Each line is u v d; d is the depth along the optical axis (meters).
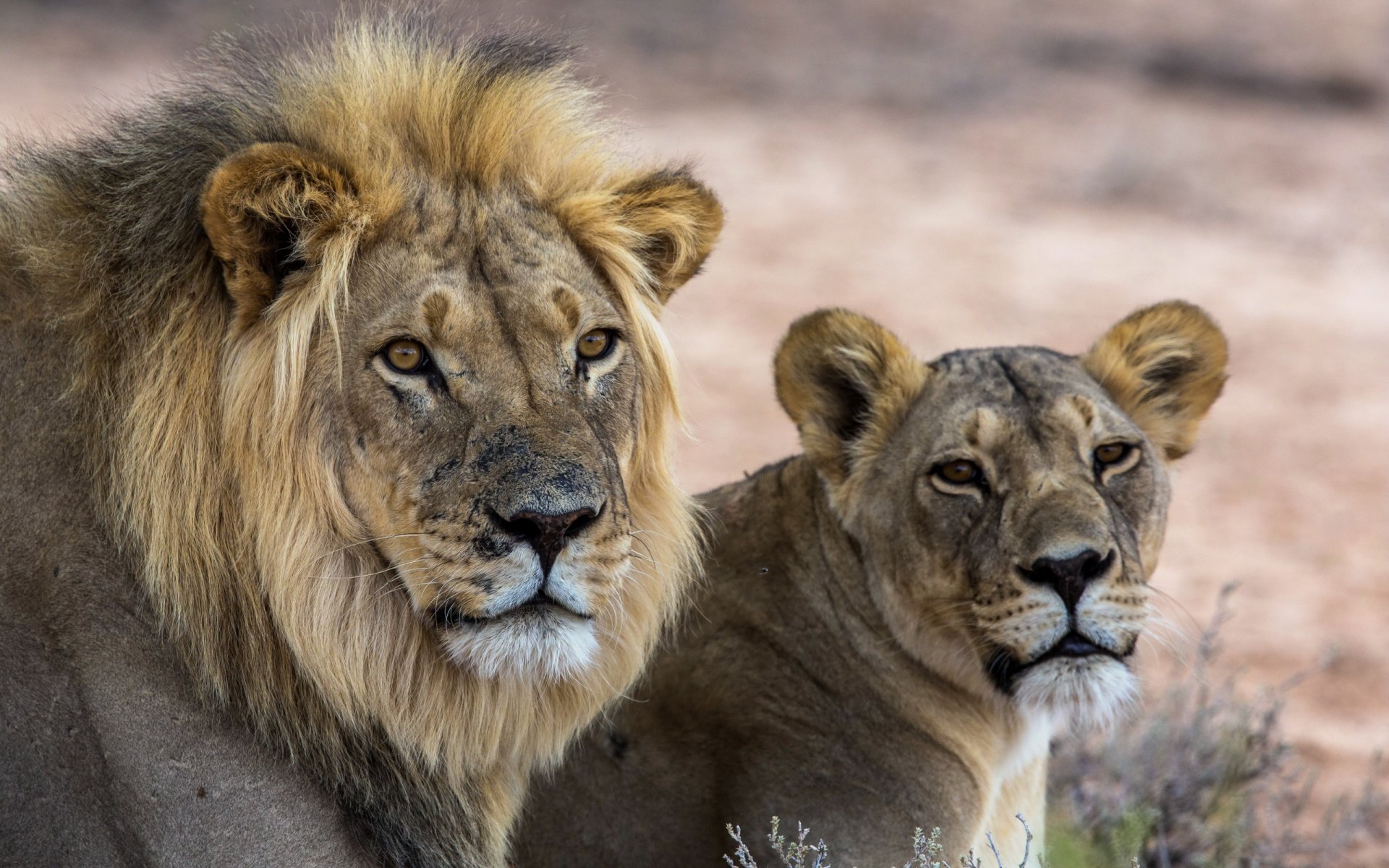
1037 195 35.09
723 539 8.76
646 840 8.10
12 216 6.51
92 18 39.81
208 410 6.34
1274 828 10.20
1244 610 15.24
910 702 8.14
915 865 7.74
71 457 6.31
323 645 6.38
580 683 6.92
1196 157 38.84
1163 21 52.59
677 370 7.20
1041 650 7.52
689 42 45.00
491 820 7.03
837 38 47.81
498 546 6.12
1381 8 55.19
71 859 6.23
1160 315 8.67
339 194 6.23
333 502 6.36
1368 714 13.09
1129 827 9.41
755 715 8.15
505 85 6.89
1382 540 17.66
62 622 6.21
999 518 7.71
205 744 6.27
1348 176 38.62
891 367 8.38
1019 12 52.72
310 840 6.39
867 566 8.28
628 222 7.06
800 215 31.39
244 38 7.31
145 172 6.47
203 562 6.30
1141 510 7.96
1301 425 22.06
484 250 6.46
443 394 6.28
